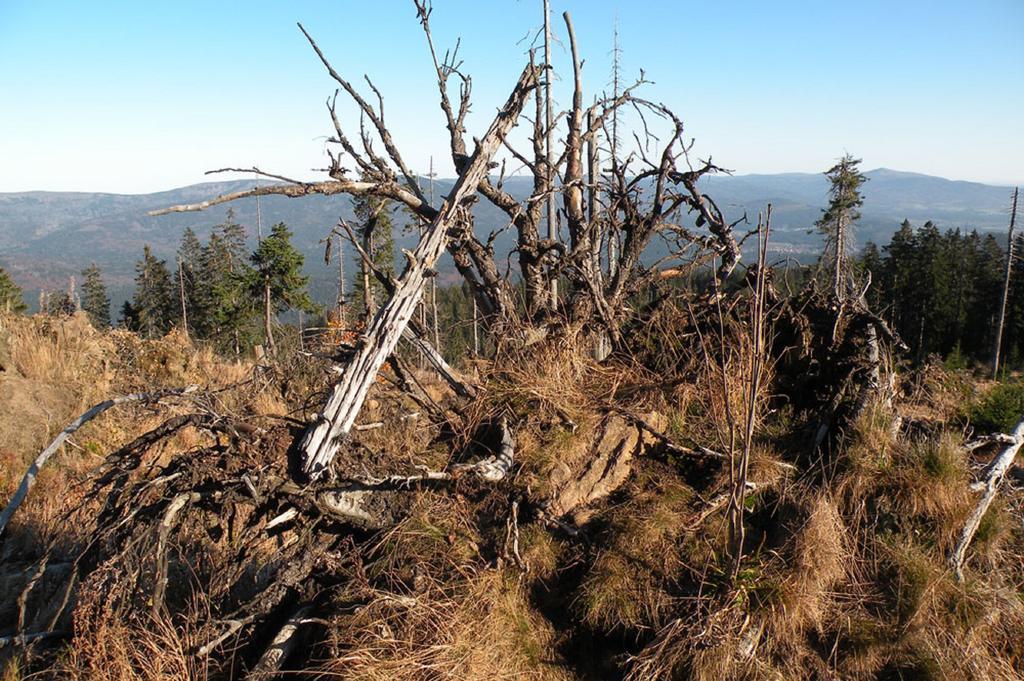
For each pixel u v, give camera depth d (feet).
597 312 20.36
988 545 13.30
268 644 12.60
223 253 123.54
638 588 12.32
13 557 17.75
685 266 21.75
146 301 129.49
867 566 12.72
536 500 14.10
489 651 11.51
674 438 15.74
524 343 18.81
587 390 17.48
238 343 74.18
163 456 22.18
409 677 11.01
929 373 20.52
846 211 82.23
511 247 21.70
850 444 14.64
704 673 10.89
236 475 12.91
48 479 21.98
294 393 17.22
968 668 11.25
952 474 13.51
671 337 18.72
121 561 12.11
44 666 12.75
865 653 11.47
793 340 17.60
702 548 12.86
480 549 13.33
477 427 16.55
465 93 21.03
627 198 22.00
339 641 11.64
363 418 17.34
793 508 13.61
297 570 12.80
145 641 11.32
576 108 23.30
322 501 13.01
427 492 14.17
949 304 124.77
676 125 21.81
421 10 20.13
